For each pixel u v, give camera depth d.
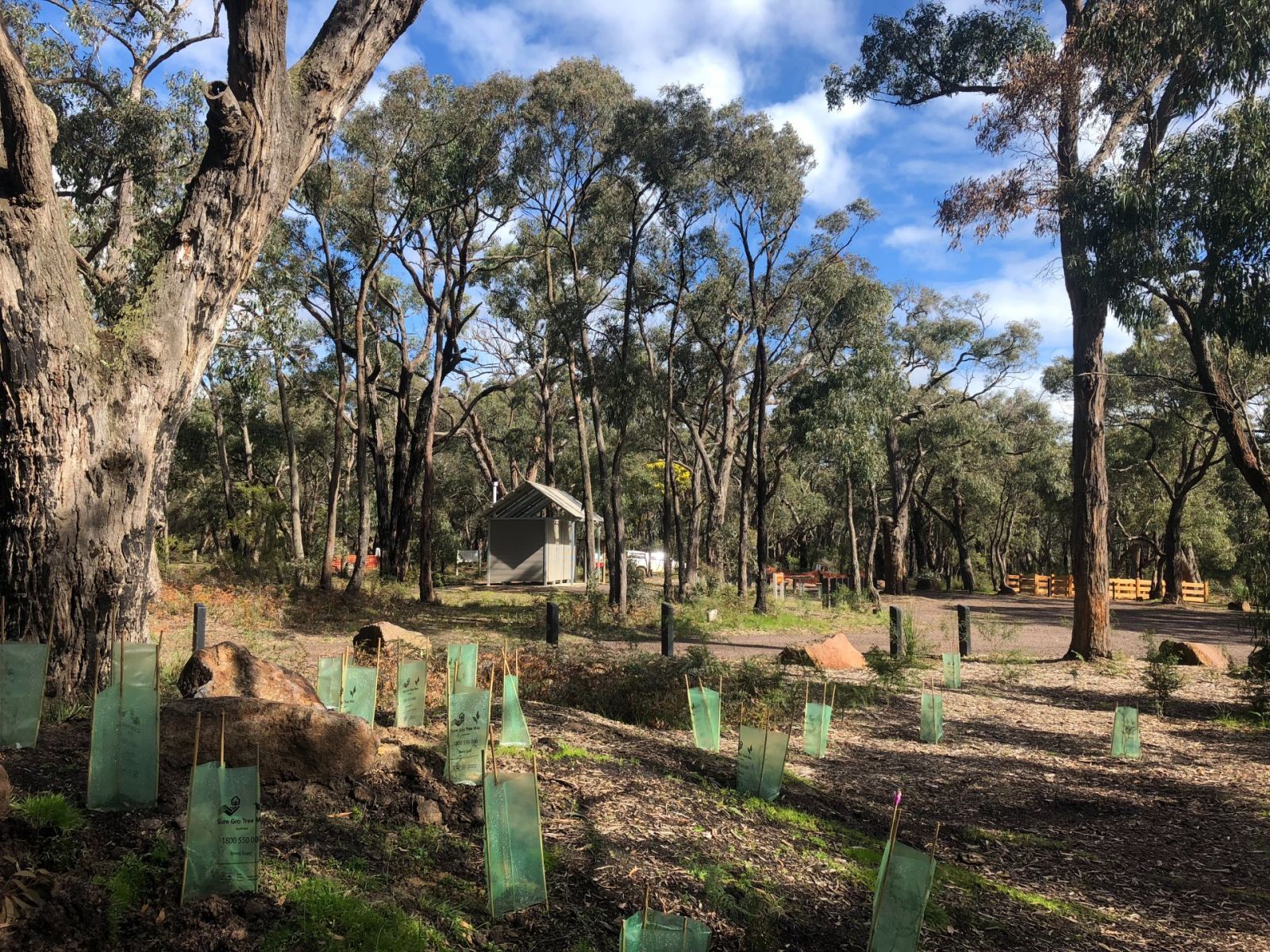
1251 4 10.44
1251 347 11.31
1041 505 57.12
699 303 24.70
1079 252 12.74
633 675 8.75
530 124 21.20
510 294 30.48
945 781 7.01
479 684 8.55
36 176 5.81
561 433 44.41
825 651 12.78
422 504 24.11
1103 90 12.81
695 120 19.84
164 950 2.87
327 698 5.66
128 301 6.65
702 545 39.69
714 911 3.77
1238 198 10.72
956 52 16.41
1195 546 43.91
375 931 3.06
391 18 7.55
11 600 5.69
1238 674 11.82
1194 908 4.72
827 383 25.77
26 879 2.95
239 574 24.22
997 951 3.95
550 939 3.33
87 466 5.93
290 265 23.34
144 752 3.58
